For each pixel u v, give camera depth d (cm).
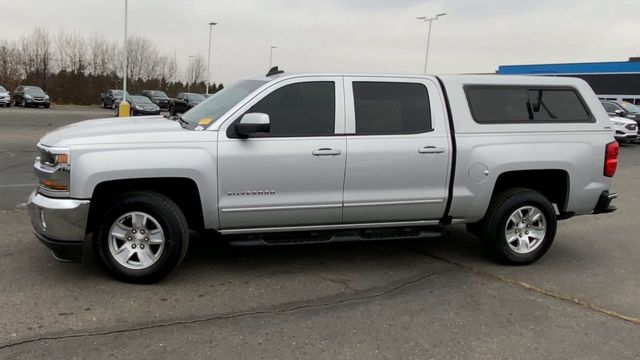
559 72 4431
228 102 497
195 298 438
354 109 493
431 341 375
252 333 378
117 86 6456
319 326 392
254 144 464
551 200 575
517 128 531
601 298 466
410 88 513
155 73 7538
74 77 5856
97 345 353
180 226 457
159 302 427
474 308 434
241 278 488
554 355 360
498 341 378
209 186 457
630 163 1515
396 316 414
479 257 575
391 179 498
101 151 435
